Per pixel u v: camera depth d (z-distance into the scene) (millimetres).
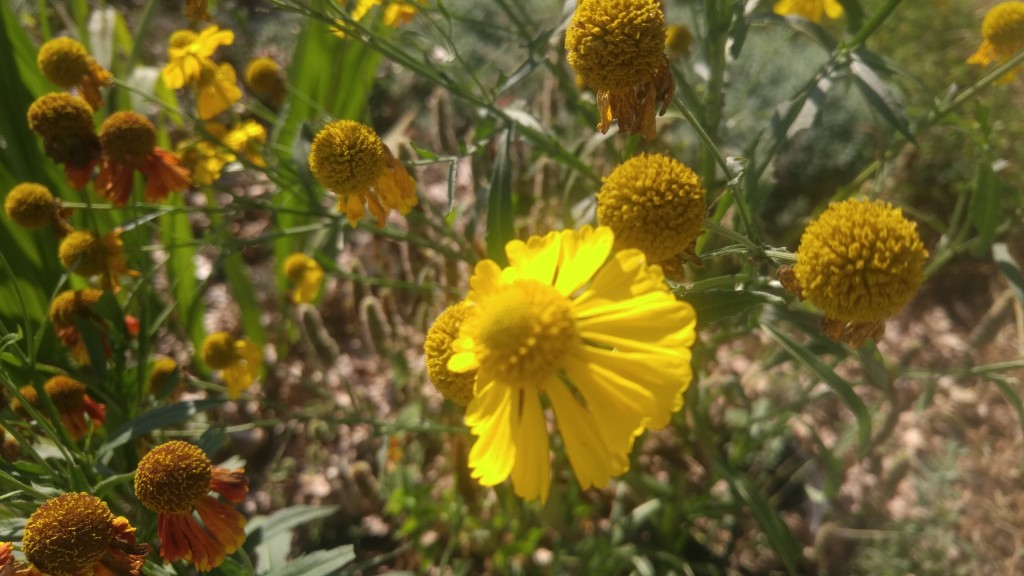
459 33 571
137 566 205
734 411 373
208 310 507
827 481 300
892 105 244
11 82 361
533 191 438
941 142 467
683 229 180
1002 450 406
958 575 340
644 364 145
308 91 454
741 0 256
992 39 275
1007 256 278
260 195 546
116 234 293
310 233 440
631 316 149
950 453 355
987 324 350
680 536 358
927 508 352
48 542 192
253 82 355
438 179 559
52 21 502
